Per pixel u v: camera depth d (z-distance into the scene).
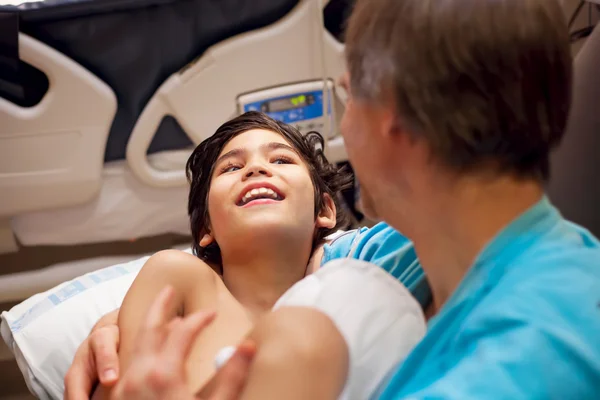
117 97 1.71
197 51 1.70
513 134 0.57
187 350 0.66
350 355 0.60
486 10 0.55
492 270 0.60
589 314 0.56
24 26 1.58
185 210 1.86
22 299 1.81
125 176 1.80
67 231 1.81
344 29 0.67
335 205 1.34
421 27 0.56
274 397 0.56
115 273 1.50
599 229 1.14
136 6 1.59
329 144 1.81
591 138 1.11
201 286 1.00
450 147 0.57
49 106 1.65
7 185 1.70
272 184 1.12
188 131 1.75
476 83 0.55
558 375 0.53
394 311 0.64
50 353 1.33
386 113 0.60
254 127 1.25
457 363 0.57
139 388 0.62
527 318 0.56
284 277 1.12
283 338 0.58
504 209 0.61
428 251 0.66
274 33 1.70
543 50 0.56
